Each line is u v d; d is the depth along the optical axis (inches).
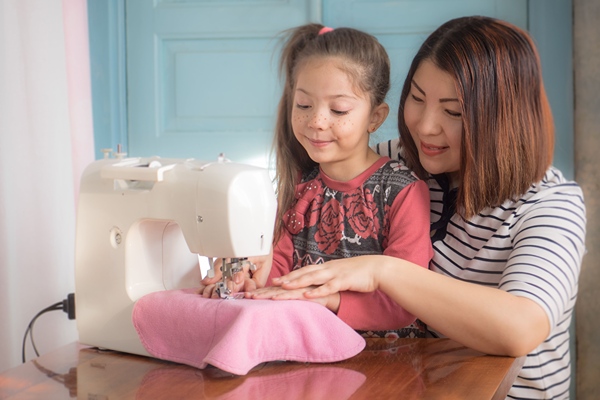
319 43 54.2
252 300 44.8
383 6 103.5
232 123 108.1
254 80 107.2
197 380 41.1
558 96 98.5
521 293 45.9
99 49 107.7
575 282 48.9
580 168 99.0
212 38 107.7
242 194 44.0
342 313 47.7
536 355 55.7
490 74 51.3
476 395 38.0
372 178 54.7
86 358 47.1
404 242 51.7
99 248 48.9
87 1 106.7
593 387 99.3
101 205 49.1
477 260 53.6
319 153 53.7
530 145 52.7
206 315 43.5
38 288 84.7
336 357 43.7
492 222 53.6
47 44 85.7
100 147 108.3
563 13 98.1
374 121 56.2
